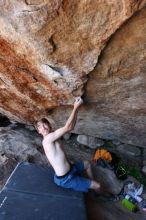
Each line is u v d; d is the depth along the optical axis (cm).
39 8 289
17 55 371
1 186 503
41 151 580
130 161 612
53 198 419
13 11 300
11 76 427
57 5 284
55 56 347
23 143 588
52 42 327
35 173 471
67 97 446
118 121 533
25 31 316
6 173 520
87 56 345
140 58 351
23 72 407
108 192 518
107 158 580
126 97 441
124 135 592
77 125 584
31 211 393
